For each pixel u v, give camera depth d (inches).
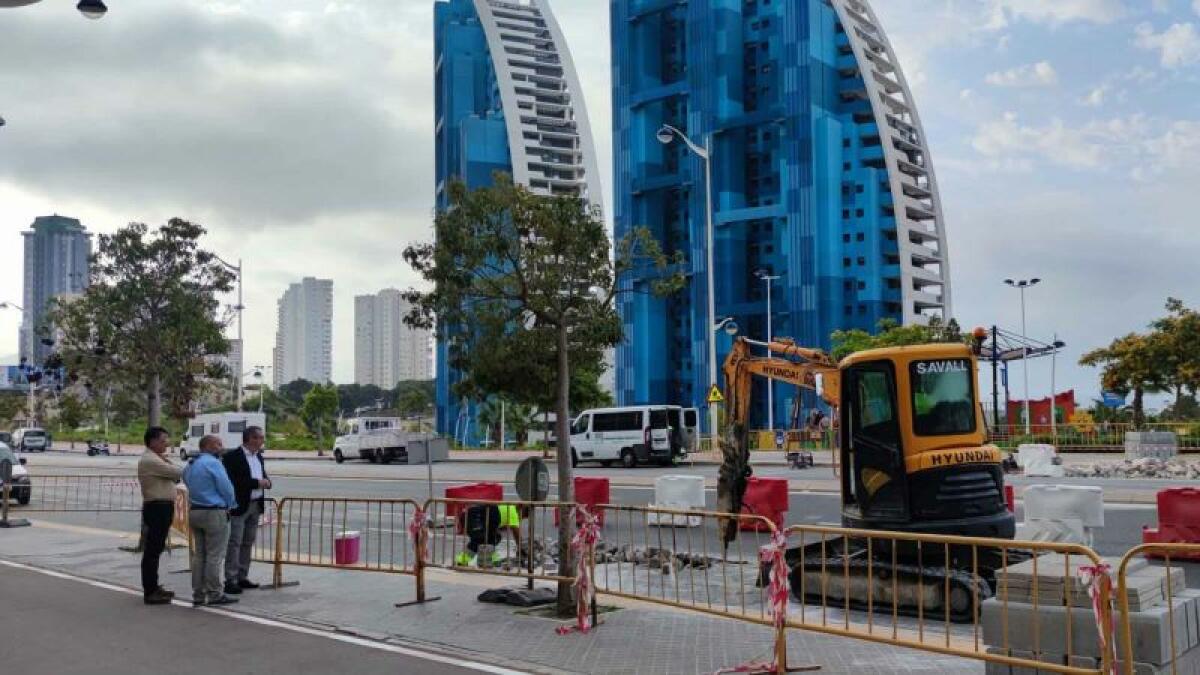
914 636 360.5
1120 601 238.7
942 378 464.4
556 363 443.5
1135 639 240.7
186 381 1063.6
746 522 508.1
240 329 2062.0
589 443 1660.9
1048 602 258.1
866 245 3853.3
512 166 5841.5
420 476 1443.2
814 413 1448.1
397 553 629.0
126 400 1424.7
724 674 309.7
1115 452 1499.8
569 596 400.8
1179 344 2060.8
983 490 454.6
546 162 5866.1
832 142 3863.2
